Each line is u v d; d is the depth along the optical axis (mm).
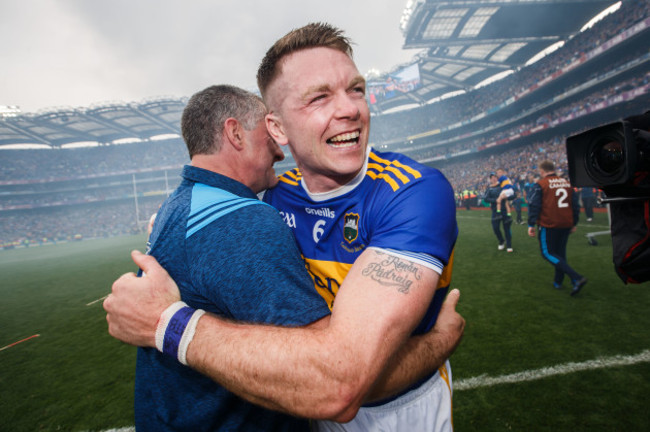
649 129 989
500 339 2990
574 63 21859
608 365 2396
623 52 20750
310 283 768
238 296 703
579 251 5727
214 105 1067
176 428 850
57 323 5504
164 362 870
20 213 41000
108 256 15359
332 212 1044
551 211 3787
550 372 2398
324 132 939
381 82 35406
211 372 678
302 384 609
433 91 39969
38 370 3643
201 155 1068
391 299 670
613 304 3445
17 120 35500
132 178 44156
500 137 31109
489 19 23312
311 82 922
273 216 829
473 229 10430
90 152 45375
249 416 872
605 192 1034
